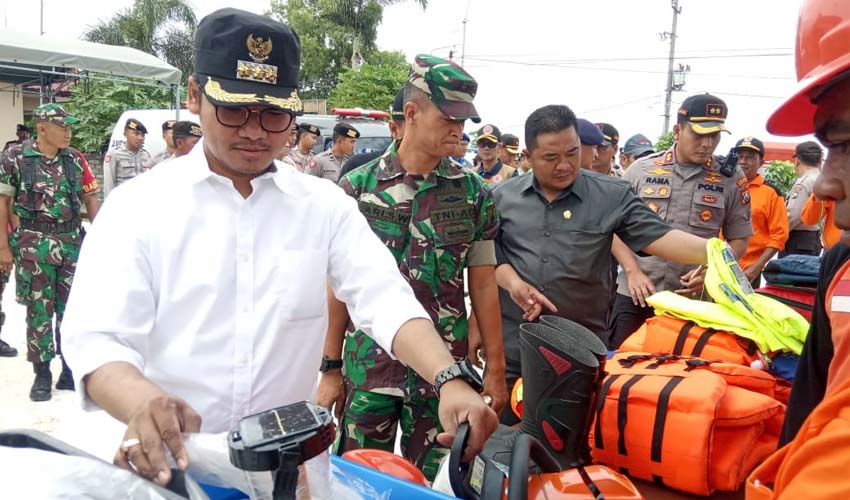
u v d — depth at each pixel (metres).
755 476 1.09
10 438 1.15
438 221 2.30
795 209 5.71
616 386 1.79
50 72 12.27
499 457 1.50
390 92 21.58
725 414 1.66
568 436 1.67
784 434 1.44
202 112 1.32
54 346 4.39
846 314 1.17
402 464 1.45
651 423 1.70
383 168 2.35
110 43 22.20
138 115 11.29
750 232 3.78
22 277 4.32
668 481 1.70
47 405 4.26
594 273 2.67
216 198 1.35
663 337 2.23
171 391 1.34
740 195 3.75
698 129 3.57
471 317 2.84
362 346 2.31
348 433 2.37
